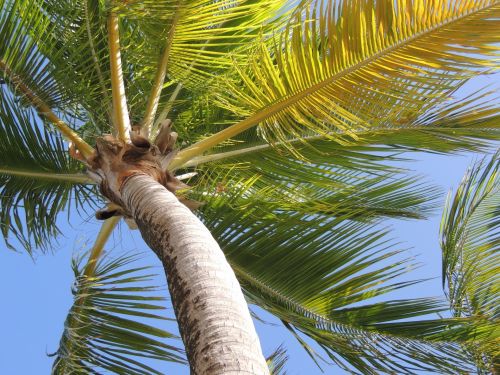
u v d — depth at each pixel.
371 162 5.99
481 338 5.23
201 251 3.67
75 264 5.56
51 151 6.04
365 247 5.57
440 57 4.34
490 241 6.33
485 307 6.07
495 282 6.15
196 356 3.05
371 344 5.34
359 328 5.39
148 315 5.65
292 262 5.70
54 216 6.25
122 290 5.65
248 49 6.00
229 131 5.50
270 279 5.74
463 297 6.13
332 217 6.02
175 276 3.56
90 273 5.80
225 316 3.19
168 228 3.97
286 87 4.89
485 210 6.47
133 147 5.10
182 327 3.29
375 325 5.37
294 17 4.86
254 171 6.43
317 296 5.57
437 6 4.18
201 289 3.38
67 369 5.82
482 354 5.27
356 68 4.58
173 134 5.29
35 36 5.80
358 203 6.54
